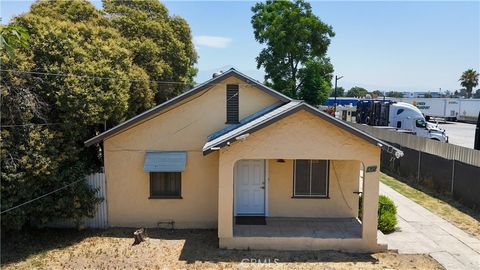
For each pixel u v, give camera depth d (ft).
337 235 39.83
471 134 142.00
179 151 45.21
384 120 115.14
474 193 52.37
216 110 45.27
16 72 37.27
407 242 41.01
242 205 46.29
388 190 63.87
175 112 44.96
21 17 42.42
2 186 35.63
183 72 99.55
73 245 39.81
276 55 150.82
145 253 37.99
